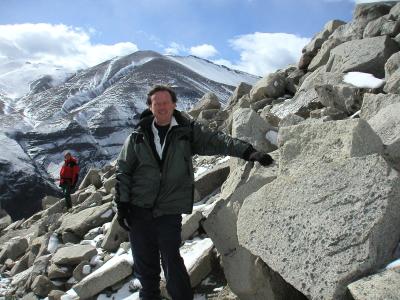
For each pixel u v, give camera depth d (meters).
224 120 7.72
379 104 3.37
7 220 10.11
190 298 2.36
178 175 2.38
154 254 2.46
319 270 1.93
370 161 2.07
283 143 2.64
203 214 3.64
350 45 5.74
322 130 2.46
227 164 4.36
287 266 2.04
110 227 4.26
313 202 2.11
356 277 1.84
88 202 6.05
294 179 2.26
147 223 2.41
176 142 2.38
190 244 3.36
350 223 1.95
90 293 3.35
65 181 7.64
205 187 4.26
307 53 7.40
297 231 2.09
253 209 2.33
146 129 2.41
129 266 3.27
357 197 2.00
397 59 4.49
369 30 6.22
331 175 2.14
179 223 2.42
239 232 2.35
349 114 4.56
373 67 5.26
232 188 3.03
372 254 1.86
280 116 5.59
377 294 1.69
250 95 7.60
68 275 4.16
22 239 6.12
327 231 1.99
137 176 2.41
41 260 4.57
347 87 4.54
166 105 2.36
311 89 5.57
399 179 1.98
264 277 2.37
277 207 2.23
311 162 2.40
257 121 3.52
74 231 5.02
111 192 6.35
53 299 3.79
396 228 1.98
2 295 4.58
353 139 2.26
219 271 2.98
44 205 9.97
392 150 2.37
